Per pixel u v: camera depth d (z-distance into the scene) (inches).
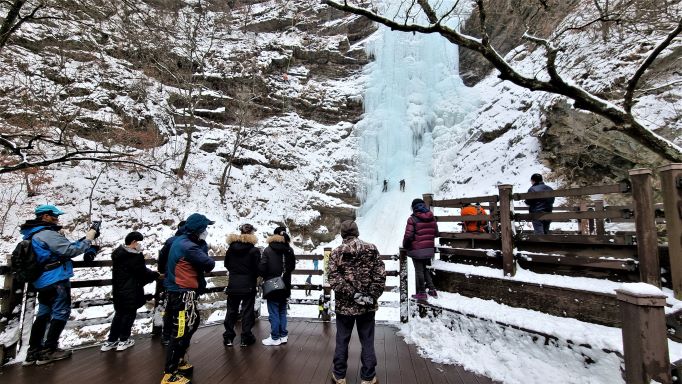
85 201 429.1
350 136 700.0
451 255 197.2
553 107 414.0
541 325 126.6
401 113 713.6
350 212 615.5
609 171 373.4
